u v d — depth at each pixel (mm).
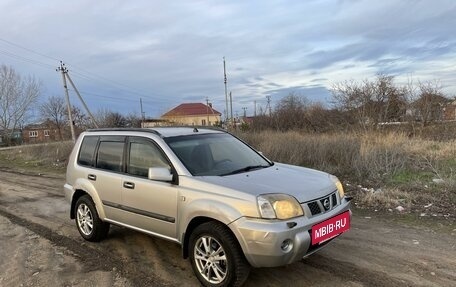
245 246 3766
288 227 3711
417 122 18156
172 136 5004
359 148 11500
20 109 56812
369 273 4395
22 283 4547
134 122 50781
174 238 4527
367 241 5461
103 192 5469
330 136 14211
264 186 4070
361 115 18391
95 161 5777
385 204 7414
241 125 29406
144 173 4949
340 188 4680
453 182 8359
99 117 46281
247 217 3795
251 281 4258
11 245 5984
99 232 5746
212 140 5273
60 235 6375
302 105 26312
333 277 4316
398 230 5945
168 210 4523
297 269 4539
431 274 4328
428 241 5395
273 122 25281
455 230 5824
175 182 4496
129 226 5133
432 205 7195
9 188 11914
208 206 4035
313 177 4566
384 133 13898
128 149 5262
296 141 13375
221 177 4371
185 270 4707
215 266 4059
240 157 5191
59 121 71875
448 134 16422
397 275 4324
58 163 18859
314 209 4020
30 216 7836
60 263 5121
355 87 30328
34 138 69812
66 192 6273
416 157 11328
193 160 4707
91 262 5102
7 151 30531
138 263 4996
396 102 19078
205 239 4129
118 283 4422
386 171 10148
